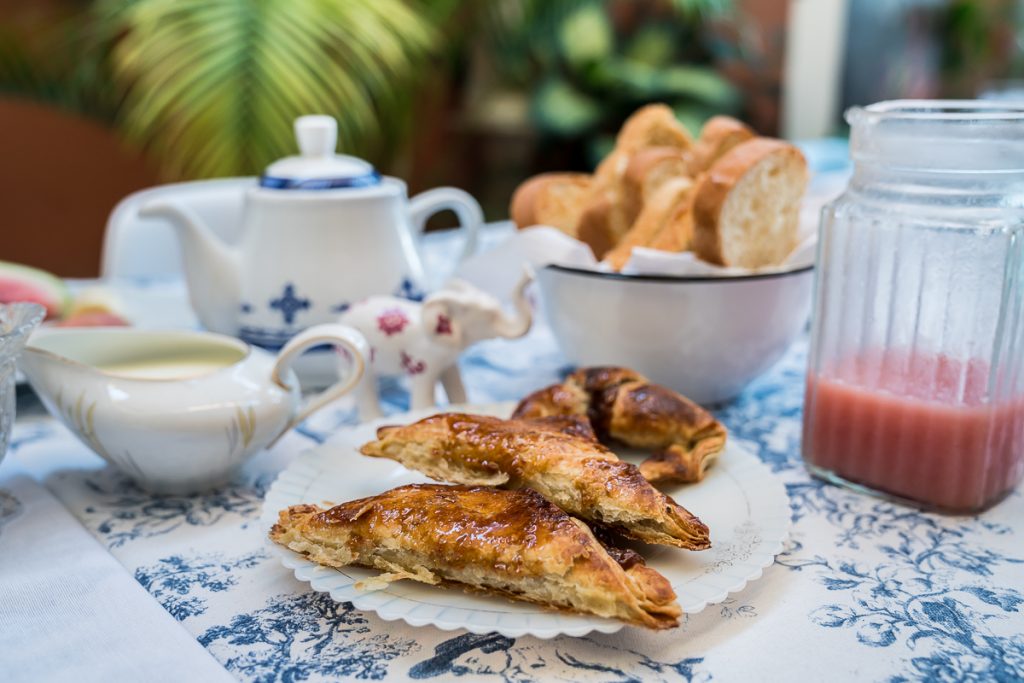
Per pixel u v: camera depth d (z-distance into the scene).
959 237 0.39
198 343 0.47
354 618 0.34
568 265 0.50
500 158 2.22
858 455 0.43
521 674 0.32
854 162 0.43
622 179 0.56
